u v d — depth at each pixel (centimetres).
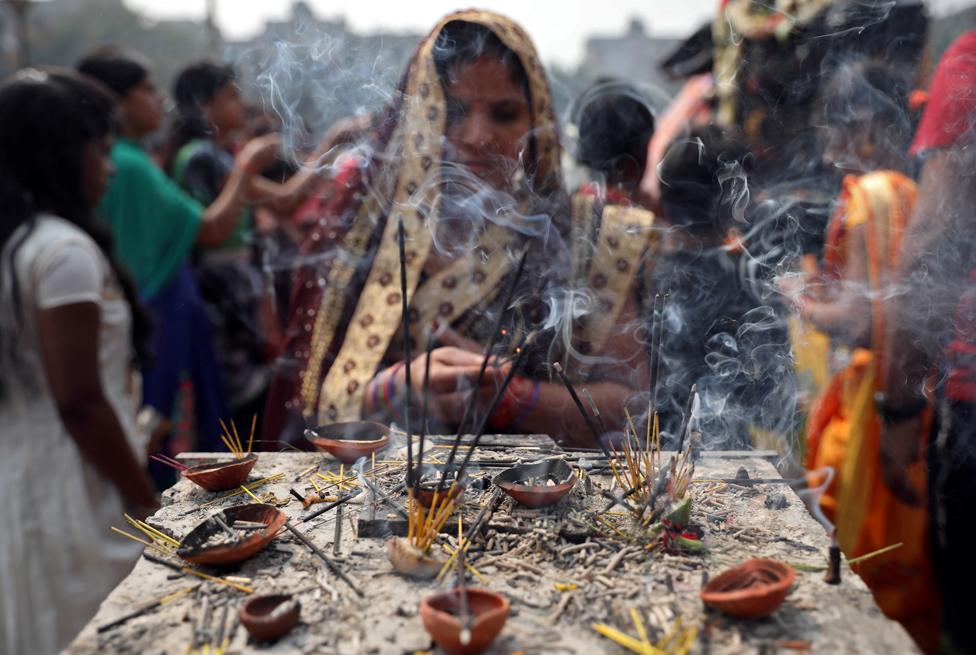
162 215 242
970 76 145
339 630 91
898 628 91
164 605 97
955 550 160
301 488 134
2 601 140
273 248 281
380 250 164
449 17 149
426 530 109
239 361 279
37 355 143
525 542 112
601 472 139
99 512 149
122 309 162
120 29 1600
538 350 162
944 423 161
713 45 255
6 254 141
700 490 131
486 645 87
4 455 144
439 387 151
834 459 166
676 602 96
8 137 142
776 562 96
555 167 163
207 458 146
